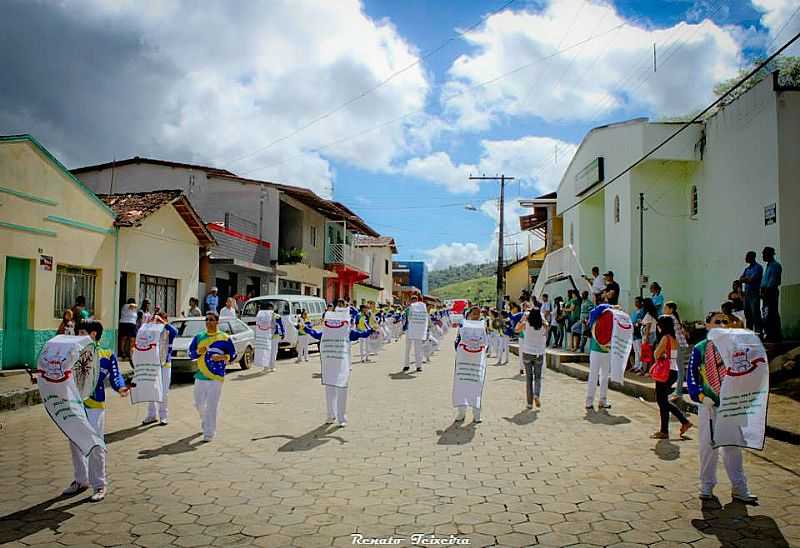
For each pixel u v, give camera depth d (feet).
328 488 20.95
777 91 49.42
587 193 81.35
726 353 19.01
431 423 31.78
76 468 20.48
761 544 16.07
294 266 100.58
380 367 59.62
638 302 48.37
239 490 20.74
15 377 41.91
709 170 61.36
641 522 17.74
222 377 28.22
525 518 18.11
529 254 135.74
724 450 19.65
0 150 42.34
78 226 50.24
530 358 36.27
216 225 76.64
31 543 16.25
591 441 27.84
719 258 58.90
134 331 54.70
